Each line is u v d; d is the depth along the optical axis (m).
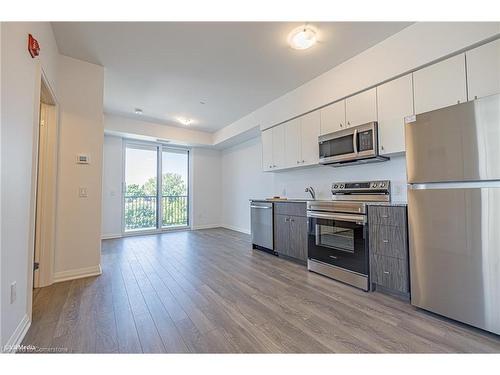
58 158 2.57
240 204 5.98
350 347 1.44
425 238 1.80
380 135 2.45
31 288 1.68
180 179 6.36
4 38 1.24
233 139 5.51
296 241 3.17
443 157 1.68
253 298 2.13
